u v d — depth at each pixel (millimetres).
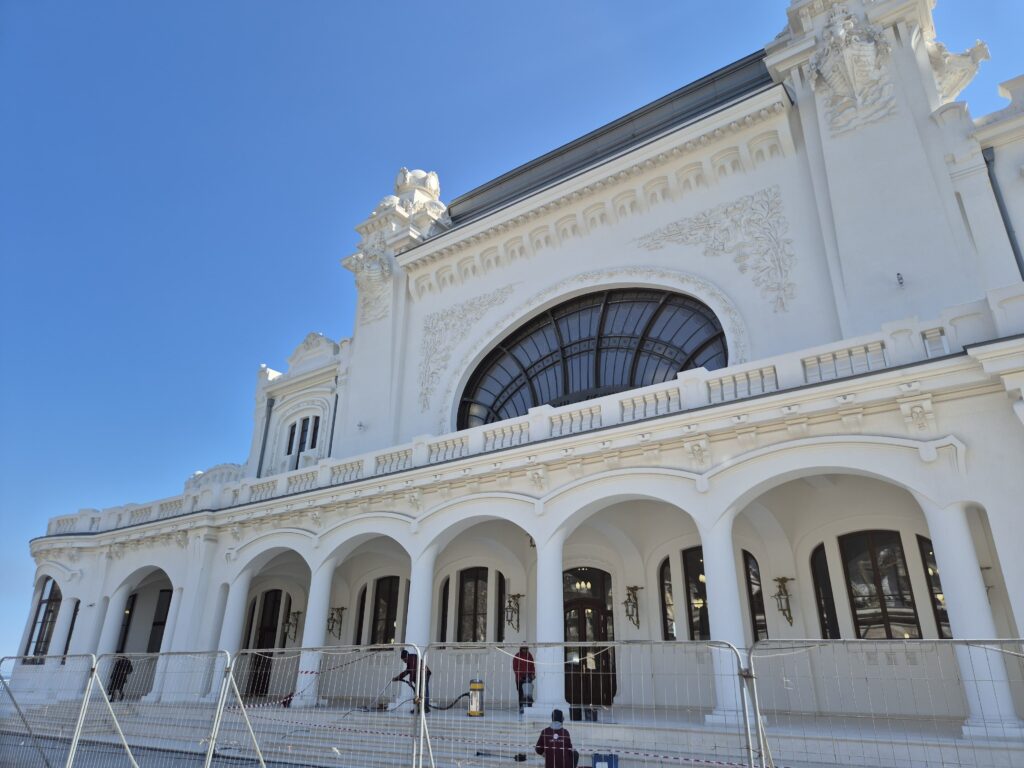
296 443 25766
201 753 11805
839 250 14898
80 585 23109
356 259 24344
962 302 13195
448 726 11961
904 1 15883
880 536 13812
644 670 15641
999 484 9891
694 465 12555
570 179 19781
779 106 16719
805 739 9148
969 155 14398
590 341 19359
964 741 8602
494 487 14992
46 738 12930
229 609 18734
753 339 15812
